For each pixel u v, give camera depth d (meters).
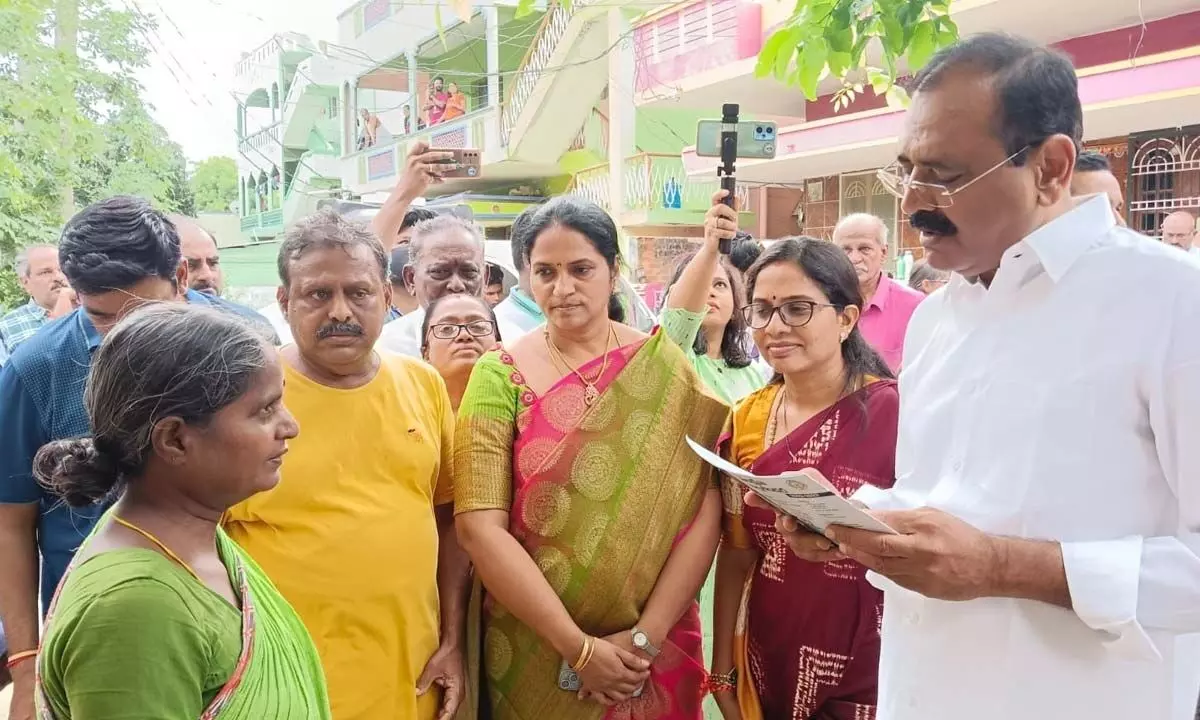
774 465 2.39
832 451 2.34
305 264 2.09
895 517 1.50
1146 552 1.42
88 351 2.38
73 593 1.29
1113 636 1.49
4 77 8.90
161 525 1.41
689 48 11.36
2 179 8.80
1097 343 1.50
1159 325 1.46
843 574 2.27
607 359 2.46
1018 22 8.05
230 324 1.44
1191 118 7.54
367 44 20.17
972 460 1.63
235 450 1.41
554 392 2.41
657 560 2.40
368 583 2.07
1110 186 2.46
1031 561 1.44
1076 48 8.50
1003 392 1.59
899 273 9.54
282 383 1.49
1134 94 7.03
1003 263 1.61
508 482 2.39
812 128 10.07
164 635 1.27
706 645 3.14
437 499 2.46
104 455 1.40
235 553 1.55
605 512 2.34
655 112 14.22
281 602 1.62
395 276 4.10
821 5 2.87
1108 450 1.49
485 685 2.53
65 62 9.08
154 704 1.24
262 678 1.43
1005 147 1.49
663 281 13.63
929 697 1.68
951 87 1.53
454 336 2.82
